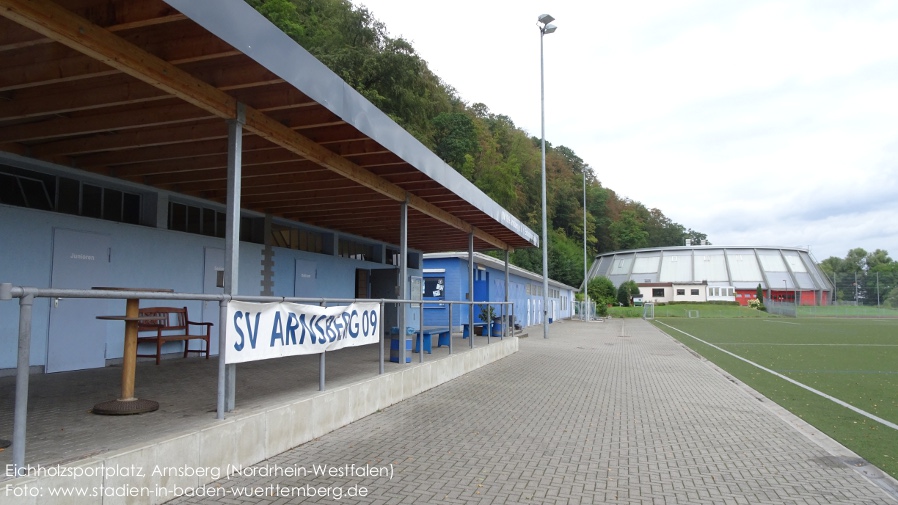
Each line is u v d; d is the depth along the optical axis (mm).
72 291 3479
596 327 36031
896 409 9383
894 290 84000
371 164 8781
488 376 12062
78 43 4258
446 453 6090
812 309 72438
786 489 5250
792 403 9875
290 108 6379
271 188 10492
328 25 40844
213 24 4465
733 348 21594
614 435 7258
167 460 4332
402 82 40750
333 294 15578
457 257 23938
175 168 8844
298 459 5598
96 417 5203
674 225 149500
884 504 4883
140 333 9641
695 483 5391
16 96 6238
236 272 5789
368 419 7527
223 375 5102
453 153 58344
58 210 8680
